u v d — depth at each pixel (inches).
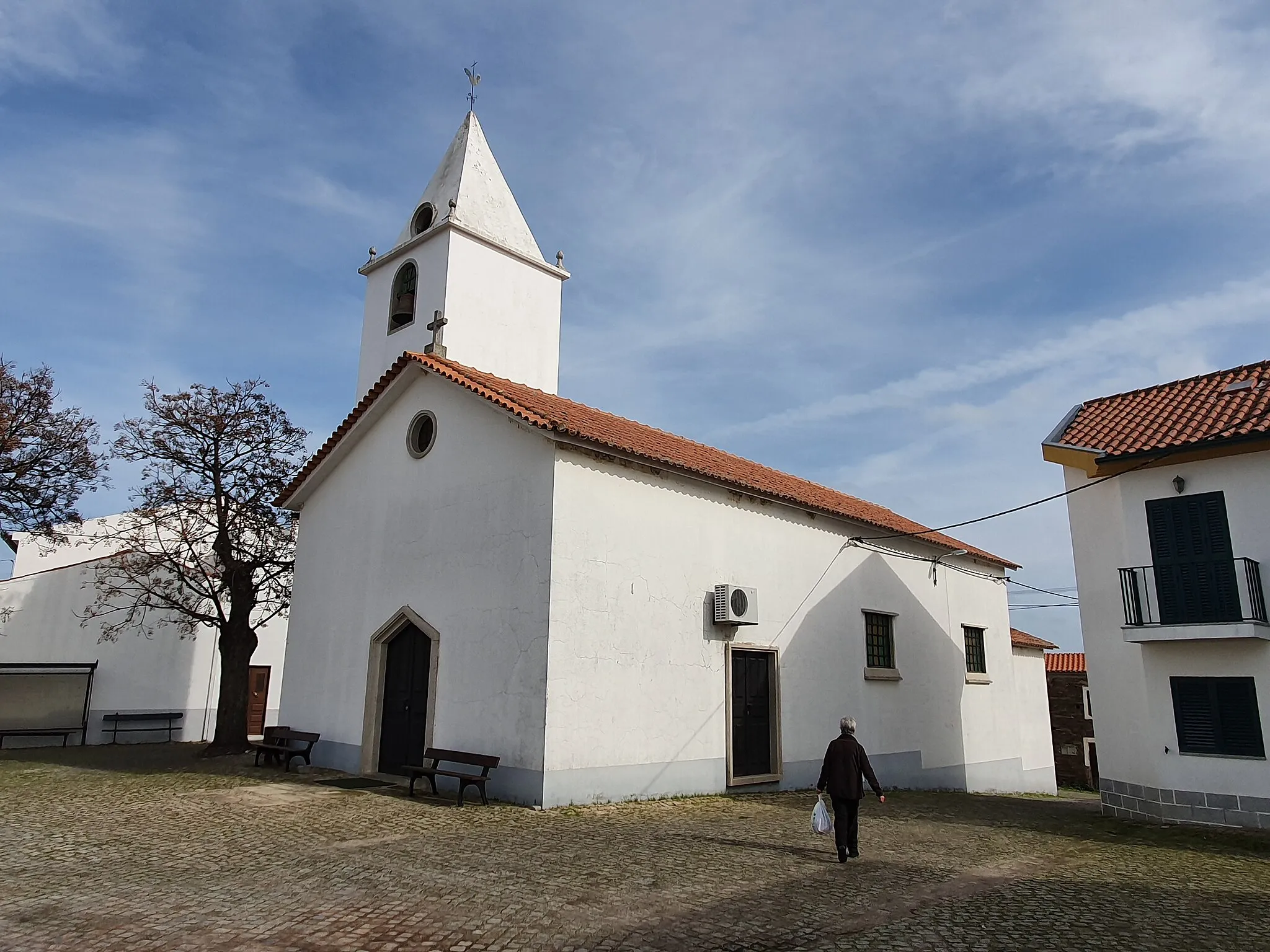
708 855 352.2
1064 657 1337.4
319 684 625.3
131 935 244.5
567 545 481.7
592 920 258.4
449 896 281.3
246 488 759.7
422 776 478.9
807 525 658.8
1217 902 301.4
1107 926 267.3
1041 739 939.3
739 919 264.5
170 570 754.8
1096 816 534.3
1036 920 271.7
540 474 493.0
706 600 560.4
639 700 504.4
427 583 554.3
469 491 540.1
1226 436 472.4
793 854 362.9
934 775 739.4
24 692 825.5
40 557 889.5
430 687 527.8
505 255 754.2
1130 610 505.7
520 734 465.7
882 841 408.2
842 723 371.9
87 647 856.9
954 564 832.9
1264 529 465.4
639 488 530.3
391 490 606.2
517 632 482.0
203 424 746.2
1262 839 425.7
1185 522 493.4
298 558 681.0
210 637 917.2
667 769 513.3
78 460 789.9
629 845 366.9
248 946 235.3
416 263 750.5
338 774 572.4
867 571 712.4
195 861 329.4
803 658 629.9
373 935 244.1
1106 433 556.4
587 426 542.9
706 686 548.7
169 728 879.7
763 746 589.9
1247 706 464.1
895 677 708.7
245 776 563.8
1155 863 373.4
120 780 549.6
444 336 694.5
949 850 389.7
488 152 802.8
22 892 286.4
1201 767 472.1
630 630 506.9
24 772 594.2
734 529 591.8
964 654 818.2
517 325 753.0
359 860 329.1
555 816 426.6
